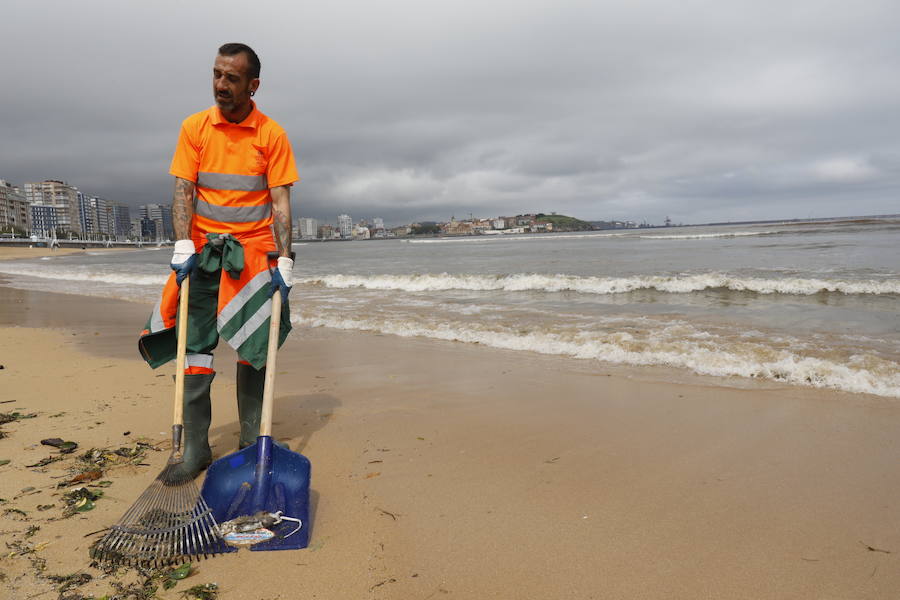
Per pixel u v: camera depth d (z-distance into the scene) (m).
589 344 6.04
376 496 2.67
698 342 5.93
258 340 2.97
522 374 5.12
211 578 1.98
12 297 14.28
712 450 3.21
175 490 2.44
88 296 14.26
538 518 2.44
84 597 1.85
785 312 8.05
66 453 3.21
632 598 1.87
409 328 7.75
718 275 12.39
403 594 1.89
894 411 3.77
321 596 1.88
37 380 5.05
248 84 2.79
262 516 2.24
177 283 2.72
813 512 2.46
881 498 2.57
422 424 3.78
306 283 15.60
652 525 2.37
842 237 32.97
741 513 2.46
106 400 4.36
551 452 3.23
